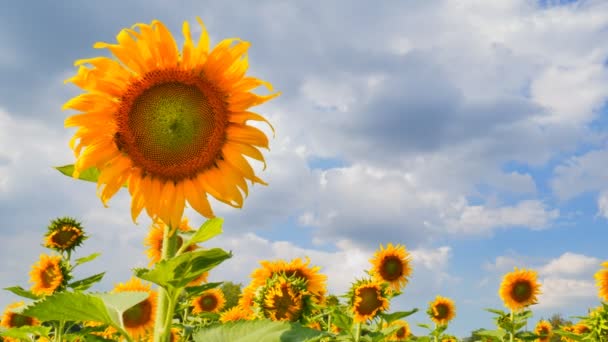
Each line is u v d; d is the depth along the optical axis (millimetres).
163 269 710
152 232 2258
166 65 945
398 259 2883
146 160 942
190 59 949
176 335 1727
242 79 968
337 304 2504
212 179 976
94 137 920
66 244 2248
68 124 902
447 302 3580
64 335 1697
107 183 918
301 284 1892
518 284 3324
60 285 2113
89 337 1011
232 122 983
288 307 1815
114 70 913
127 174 945
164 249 833
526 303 3299
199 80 952
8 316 2475
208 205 969
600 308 2250
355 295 2256
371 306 2230
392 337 3473
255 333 736
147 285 1744
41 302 711
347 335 2094
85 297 726
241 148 983
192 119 950
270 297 1817
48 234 2279
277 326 741
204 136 958
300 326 737
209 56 950
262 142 988
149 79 934
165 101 938
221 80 963
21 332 1514
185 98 945
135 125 934
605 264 2654
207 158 963
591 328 2219
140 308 1693
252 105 975
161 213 928
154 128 936
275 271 2018
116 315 785
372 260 2895
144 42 917
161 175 957
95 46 892
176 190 960
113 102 928
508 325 3045
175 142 946
